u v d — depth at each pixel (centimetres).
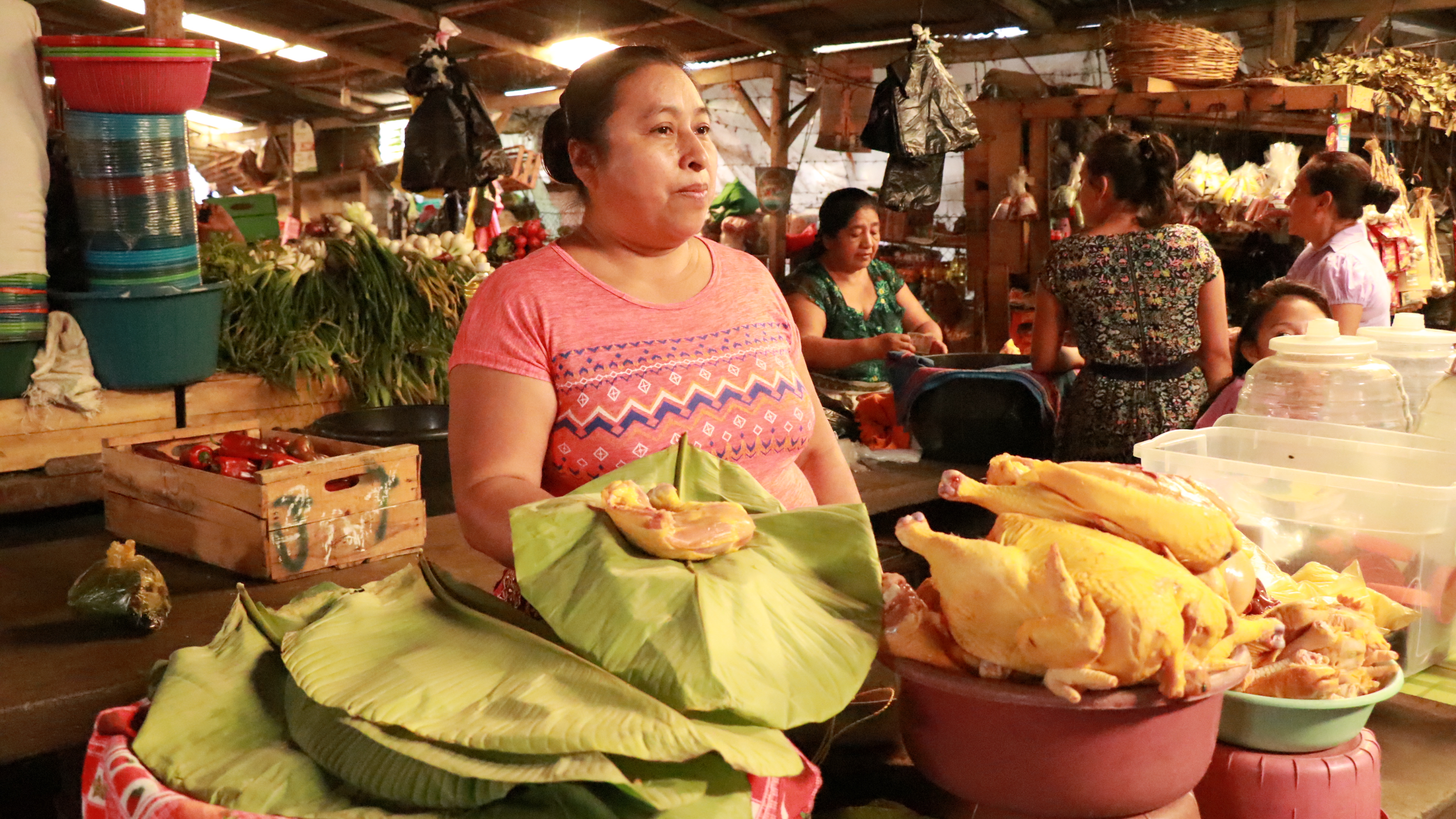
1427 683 150
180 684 107
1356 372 183
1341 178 331
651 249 142
